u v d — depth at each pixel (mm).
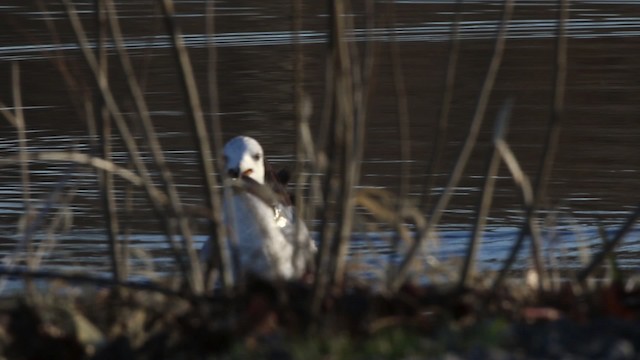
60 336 8250
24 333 8148
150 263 10812
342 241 8008
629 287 9359
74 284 9484
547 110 21062
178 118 20391
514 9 30188
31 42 25375
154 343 7828
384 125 19844
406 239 8914
